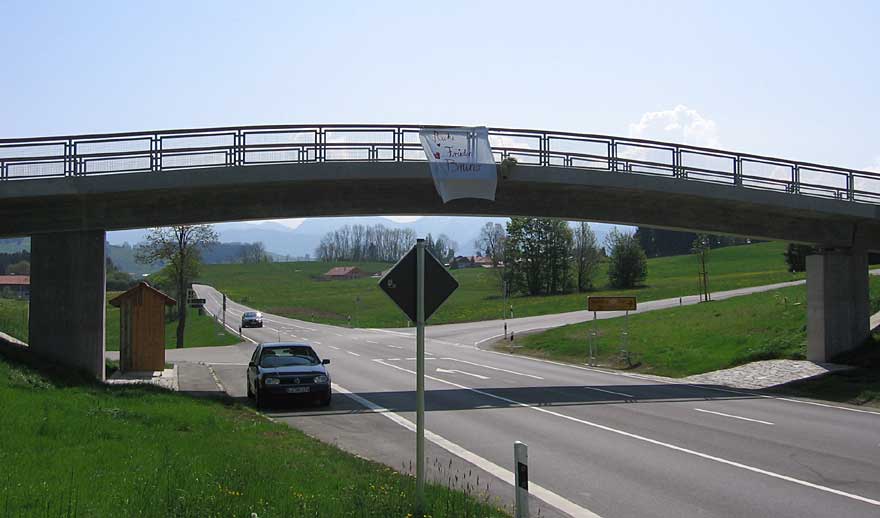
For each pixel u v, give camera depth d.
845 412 19.41
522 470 7.29
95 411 13.74
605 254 102.44
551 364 36.22
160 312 30.17
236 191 24.34
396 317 82.31
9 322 35.47
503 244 102.19
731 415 18.56
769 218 29.36
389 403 21.03
